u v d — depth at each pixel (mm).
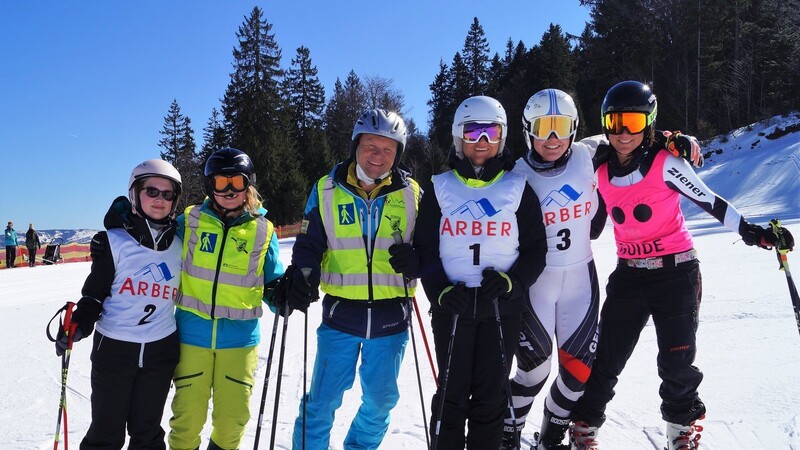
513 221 2850
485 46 48688
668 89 38562
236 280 2963
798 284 6391
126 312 2807
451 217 2844
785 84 33031
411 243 3043
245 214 3070
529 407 3197
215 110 50750
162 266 2924
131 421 2820
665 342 3006
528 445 3270
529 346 3094
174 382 2932
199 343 2900
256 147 41500
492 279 2666
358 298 2926
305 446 2920
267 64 43375
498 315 2668
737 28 37688
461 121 2889
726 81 36781
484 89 48500
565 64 41156
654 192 3029
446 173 2951
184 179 41594
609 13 41094
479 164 2945
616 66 40375
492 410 2785
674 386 2980
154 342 2822
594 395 3123
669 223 3062
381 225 2971
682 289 3010
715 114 36594
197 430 2895
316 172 45906
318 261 2965
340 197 2992
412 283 3107
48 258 20578
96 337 2836
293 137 48750
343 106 48719
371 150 2934
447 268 2871
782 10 37500
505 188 2850
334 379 2943
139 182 2883
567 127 2984
